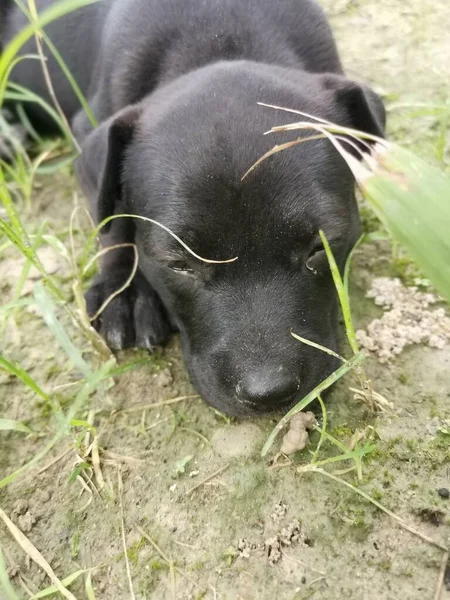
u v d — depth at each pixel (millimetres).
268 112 171
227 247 165
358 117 189
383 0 358
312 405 188
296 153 167
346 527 167
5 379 215
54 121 307
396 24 341
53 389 210
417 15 344
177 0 227
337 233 173
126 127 187
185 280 181
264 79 182
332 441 172
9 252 258
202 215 164
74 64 276
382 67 316
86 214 270
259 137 166
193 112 175
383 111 199
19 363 212
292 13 226
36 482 189
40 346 223
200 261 171
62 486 188
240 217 162
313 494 174
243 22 217
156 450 191
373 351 204
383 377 198
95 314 217
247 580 162
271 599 158
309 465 174
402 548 162
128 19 237
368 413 188
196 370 184
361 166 117
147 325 215
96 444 190
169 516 177
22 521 182
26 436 201
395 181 110
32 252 188
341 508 170
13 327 229
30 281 243
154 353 215
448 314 211
